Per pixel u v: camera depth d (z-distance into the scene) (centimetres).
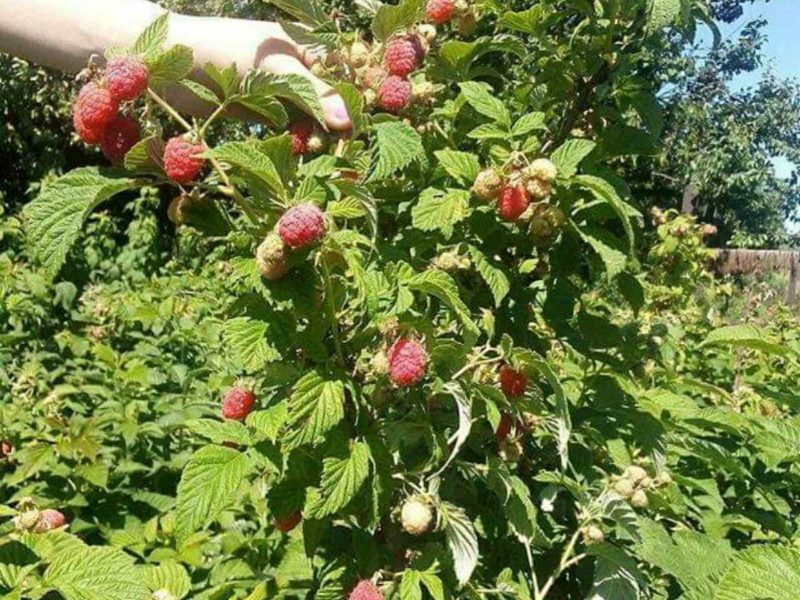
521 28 61
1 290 172
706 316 157
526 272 55
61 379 144
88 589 36
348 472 41
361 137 52
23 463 94
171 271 274
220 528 84
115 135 39
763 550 36
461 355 45
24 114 342
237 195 40
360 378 44
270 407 41
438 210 47
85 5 51
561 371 69
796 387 129
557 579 56
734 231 432
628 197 57
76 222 38
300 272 40
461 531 45
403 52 50
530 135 55
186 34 52
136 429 105
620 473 59
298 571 55
